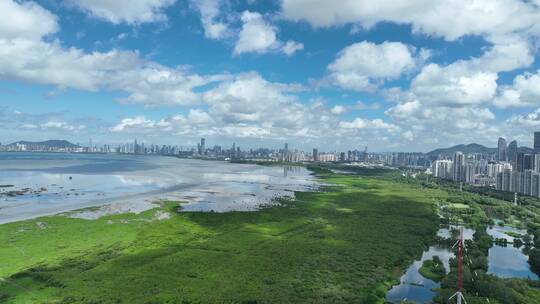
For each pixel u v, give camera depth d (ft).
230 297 340.59
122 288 351.05
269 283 380.17
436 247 576.20
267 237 561.84
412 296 383.86
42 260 419.95
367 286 387.34
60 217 627.46
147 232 558.97
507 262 522.06
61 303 315.58
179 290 351.05
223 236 554.87
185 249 482.28
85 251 456.86
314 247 510.58
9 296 328.29
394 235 599.57
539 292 385.50
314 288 369.09
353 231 616.80
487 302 349.61
